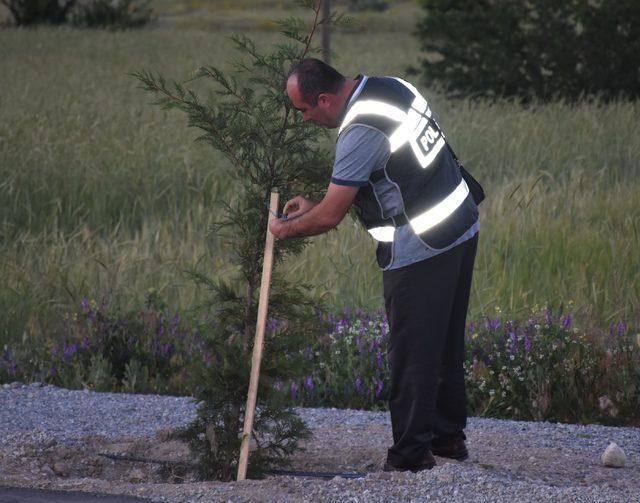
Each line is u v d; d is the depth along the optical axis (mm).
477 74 46969
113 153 32469
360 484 10195
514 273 20203
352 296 19422
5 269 21906
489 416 15617
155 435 12852
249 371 10992
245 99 11102
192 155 31578
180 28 126188
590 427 13758
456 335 11305
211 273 21156
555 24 46062
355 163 9961
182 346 18016
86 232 23797
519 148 32938
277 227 10539
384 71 62969
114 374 17312
